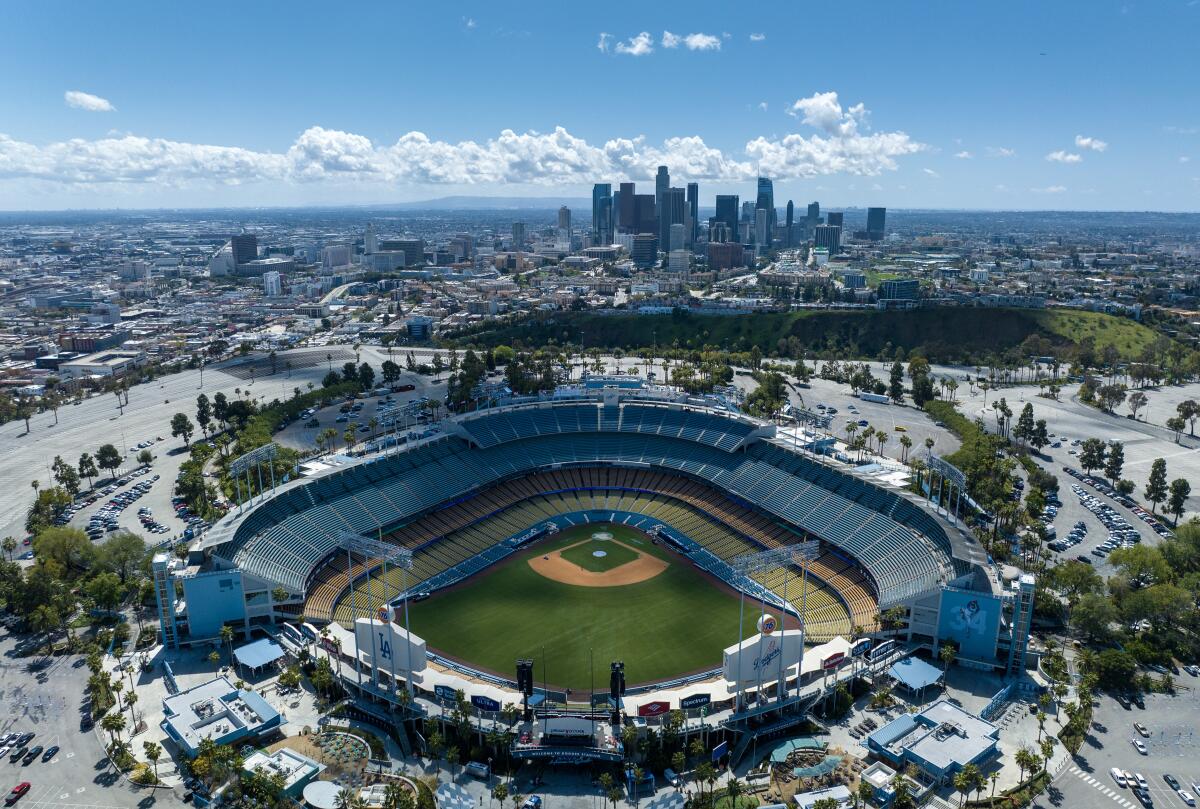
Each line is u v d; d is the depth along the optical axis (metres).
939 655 191.00
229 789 148.88
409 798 142.50
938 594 190.88
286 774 149.88
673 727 159.50
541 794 150.75
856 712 173.75
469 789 151.75
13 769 155.50
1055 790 150.00
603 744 159.50
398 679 179.88
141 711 173.38
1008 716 172.00
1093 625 197.38
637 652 197.62
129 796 148.88
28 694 179.50
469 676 186.50
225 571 199.25
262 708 169.00
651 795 150.50
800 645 170.12
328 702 175.88
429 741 158.88
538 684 183.12
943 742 158.75
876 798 146.62
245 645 196.12
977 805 146.00
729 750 165.38
